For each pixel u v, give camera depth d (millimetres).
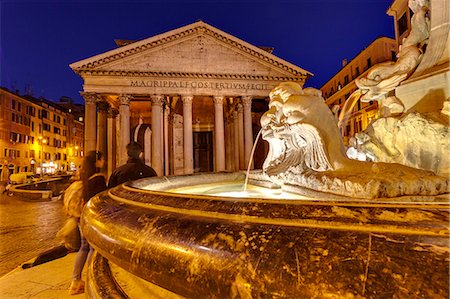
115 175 4695
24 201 19344
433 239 849
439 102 2871
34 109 47156
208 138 33438
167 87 23422
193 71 23578
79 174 3645
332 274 818
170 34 23250
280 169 2947
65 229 3383
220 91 24047
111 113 27797
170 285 1074
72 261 4418
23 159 43781
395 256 814
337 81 40156
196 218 1209
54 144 54000
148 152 30156
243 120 25000
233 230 1058
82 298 3004
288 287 838
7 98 40000
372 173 1981
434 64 3033
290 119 2627
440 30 3076
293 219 1047
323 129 2469
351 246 876
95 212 1673
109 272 1849
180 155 32031
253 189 3451
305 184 2426
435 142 2598
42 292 3172
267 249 943
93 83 22531
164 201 1468
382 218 973
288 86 3086
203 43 23969
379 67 3502
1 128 38625
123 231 1313
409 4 3715
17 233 10633
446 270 747
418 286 732
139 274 1176
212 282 953
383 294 744
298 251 904
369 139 3242
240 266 930
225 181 4555
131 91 22969
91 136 22328
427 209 1003
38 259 4980
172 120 30719
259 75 24078
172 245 1102
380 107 3619
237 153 27281
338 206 1086
